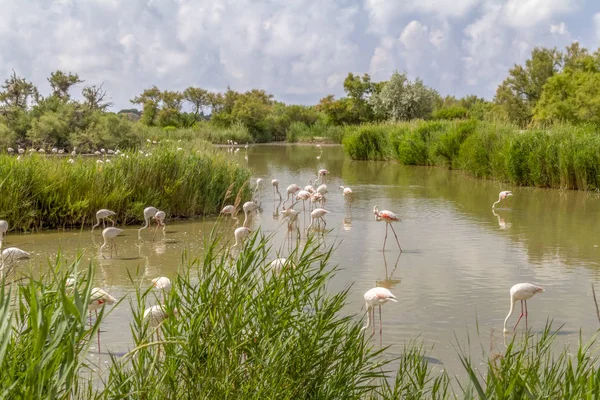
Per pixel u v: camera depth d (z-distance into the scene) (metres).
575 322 7.99
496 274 10.52
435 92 69.31
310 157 44.34
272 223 16.00
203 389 3.97
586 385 4.11
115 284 9.62
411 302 8.88
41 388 2.71
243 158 42.88
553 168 23.64
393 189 24.14
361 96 72.88
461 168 31.94
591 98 38.72
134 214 15.34
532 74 63.38
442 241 13.51
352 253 12.20
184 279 4.66
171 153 17.06
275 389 4.07
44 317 3.05
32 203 14.37
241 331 4.42
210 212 17.31
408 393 4.99
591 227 15.25
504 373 4.05
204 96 84.69
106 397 3.81
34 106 44.72
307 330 4.68
